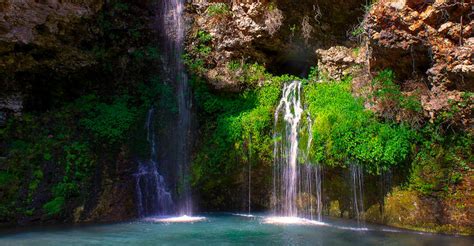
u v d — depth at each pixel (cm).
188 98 1177
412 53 902
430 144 845
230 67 1220
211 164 1046
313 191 963
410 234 789
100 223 910
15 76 1065
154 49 1234
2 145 1017
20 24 929
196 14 1299
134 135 1079
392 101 887
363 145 873
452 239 744
